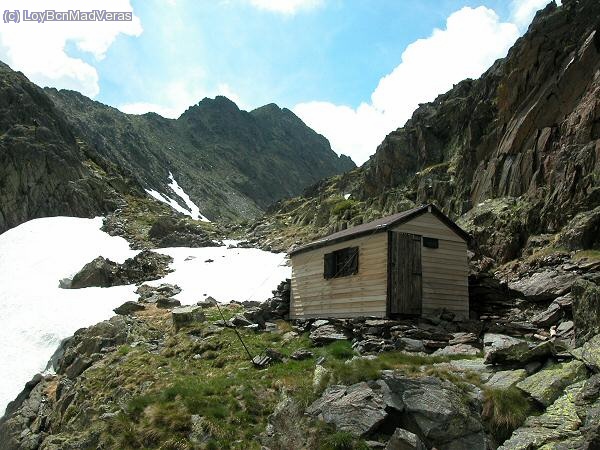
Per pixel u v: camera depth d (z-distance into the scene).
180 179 193.00
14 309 37.22
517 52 49.88
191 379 19.06
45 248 55.91
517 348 14.22
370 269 22.53
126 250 59.16
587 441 9.81
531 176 40.66
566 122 39.84
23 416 22.97
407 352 17.73
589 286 15.27
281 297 29.89
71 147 92.44
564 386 12.38
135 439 14.30
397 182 68.69
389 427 12.62
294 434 13.20
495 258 35.41
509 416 11.96
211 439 13.77
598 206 30.75
